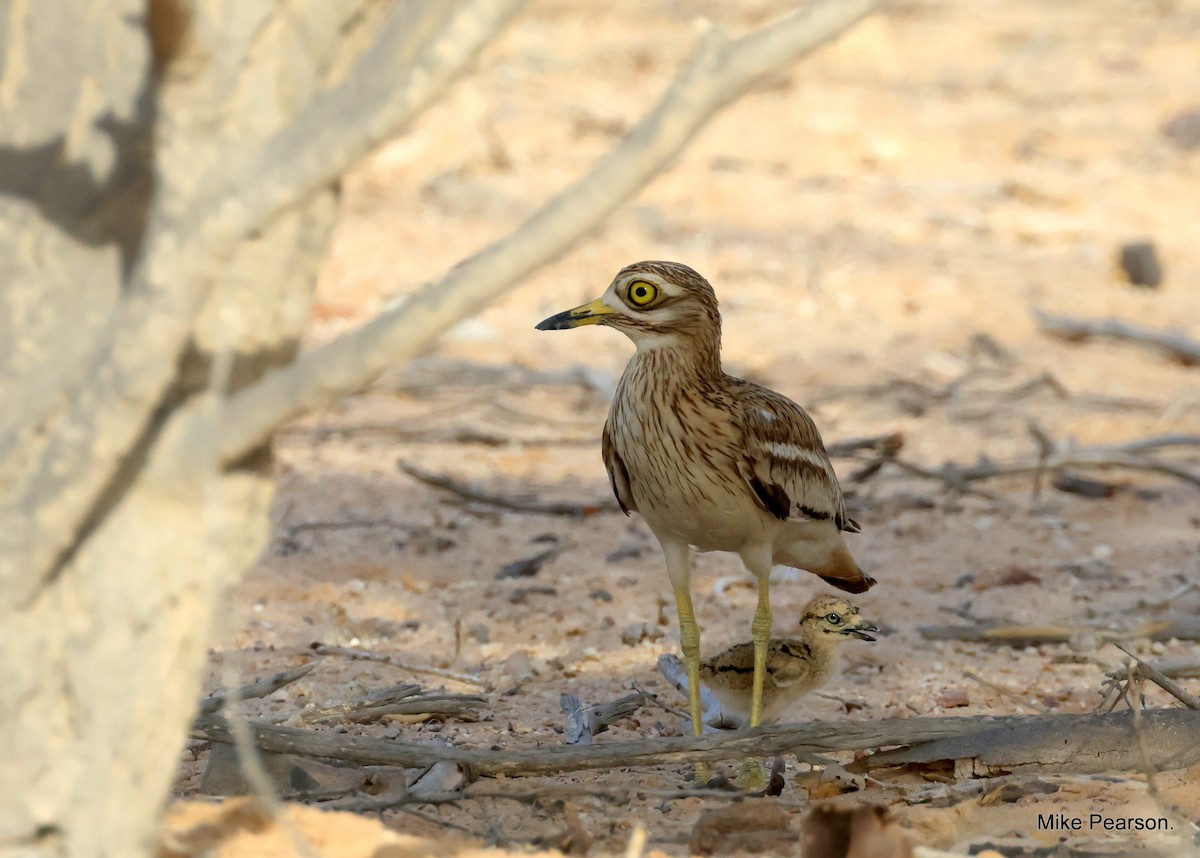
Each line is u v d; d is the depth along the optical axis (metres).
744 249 29.86
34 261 5.13
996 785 8.19
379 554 15.41
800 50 4.72
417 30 4.83
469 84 35.09
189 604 5.27
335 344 4.91
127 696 5.16
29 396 4.97
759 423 9.20
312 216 5.45
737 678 9.93
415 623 13.11
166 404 5.15
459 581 14.61
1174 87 44.44
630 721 10.25
